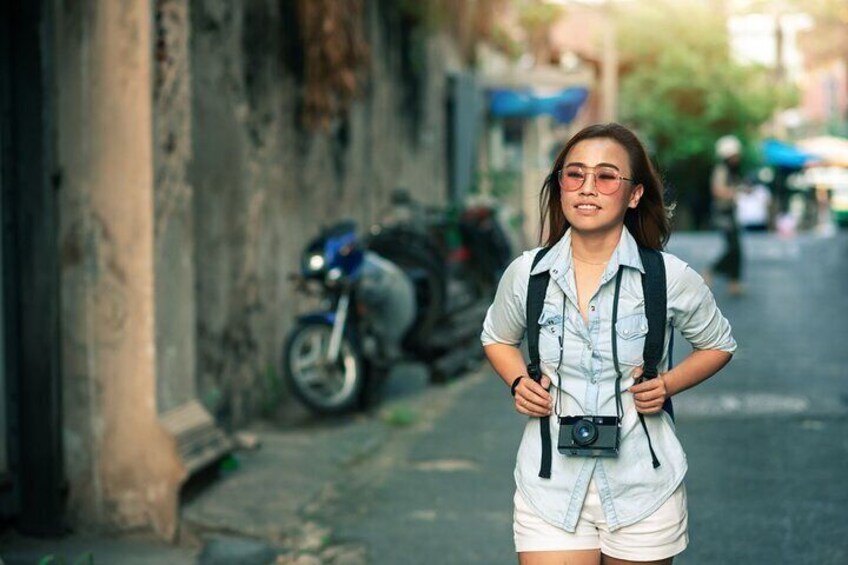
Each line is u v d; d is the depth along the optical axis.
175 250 5.75
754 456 7.07
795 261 22.73
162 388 5.63
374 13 12.18
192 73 7.08
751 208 38.28
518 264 3.26
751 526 5.64
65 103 5.46
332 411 7.86
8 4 5.25
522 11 20.98
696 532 5.55
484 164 22.08
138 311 5.48
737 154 16.59
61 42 5.45
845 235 33.34
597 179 3.12
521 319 3.27
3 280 5.32
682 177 40.19
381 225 10.41
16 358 5.39
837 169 43.16
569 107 23.16
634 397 3.12
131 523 5.52
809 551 5.27
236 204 7.81
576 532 3.16
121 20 5.41
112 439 5.52
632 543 3.14
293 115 9.07
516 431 7.91
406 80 14.04
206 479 6.11
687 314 3.17
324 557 5.30
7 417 5.37
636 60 39.59
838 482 6.44
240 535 5.52
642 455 3.14
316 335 7.90
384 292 8.37
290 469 6.59
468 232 12.45
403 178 13.89
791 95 39.97
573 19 35.22
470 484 6.51
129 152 5.45
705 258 23.23
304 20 8.95
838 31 39.59
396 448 7.41
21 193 5.32
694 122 39.00
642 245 3.28
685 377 3.19
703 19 38.56
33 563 5.11
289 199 8.98
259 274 8.25
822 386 9.40
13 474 5.41
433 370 9.73
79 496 5.55
